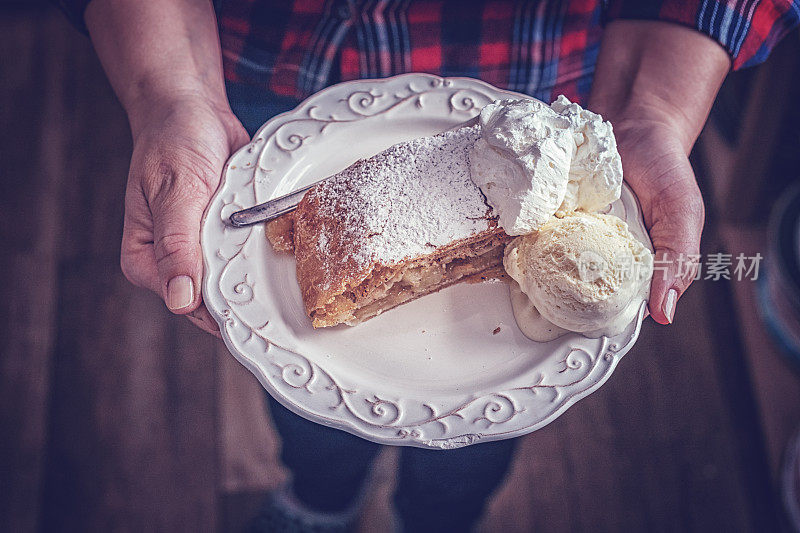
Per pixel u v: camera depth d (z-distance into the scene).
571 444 0.76
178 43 0.59
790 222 0.76
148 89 0.59
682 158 0.55
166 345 0.81
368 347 0.51
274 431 0.77
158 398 0.78
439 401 0.49
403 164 0.53
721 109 0.84
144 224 0.57
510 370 0.50
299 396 0.49
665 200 0.54
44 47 0.95
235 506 0.75
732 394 0.78
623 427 0.77
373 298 0.52
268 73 0.61
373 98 0.58
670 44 0.58
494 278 0.54
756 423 0.76
